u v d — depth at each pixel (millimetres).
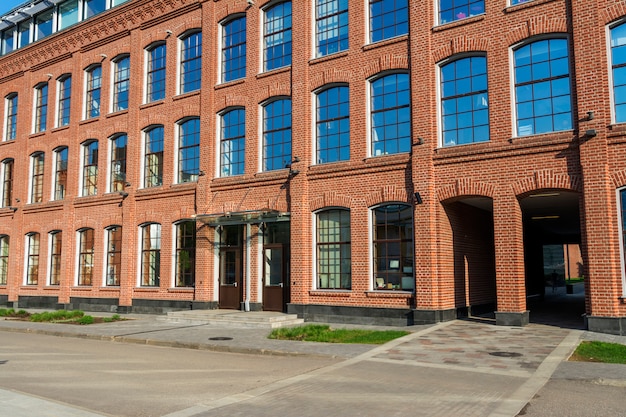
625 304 13594
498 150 15883
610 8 14352
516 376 9500
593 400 7984
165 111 24500
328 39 20125
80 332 17688
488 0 16609
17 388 9336
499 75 16188
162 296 23594
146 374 10562
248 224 21156
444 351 11906
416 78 17562
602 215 13914
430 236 16719
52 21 30391
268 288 20906
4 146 32000
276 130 21172
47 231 28875
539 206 20516
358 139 18781
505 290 15547
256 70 21672
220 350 13891
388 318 17484
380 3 19062
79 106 28078
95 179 27297
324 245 19469
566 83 15219
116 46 26812
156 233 24547
